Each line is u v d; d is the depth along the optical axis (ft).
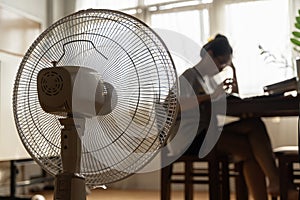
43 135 2.92
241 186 7.30
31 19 12.20
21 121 2.95
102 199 10.63
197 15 13.61
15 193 10.46
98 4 14.90
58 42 2.86
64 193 2.68
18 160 10.92
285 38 12.34
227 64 6.91
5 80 10.25
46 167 2.94
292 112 6.04
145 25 2.60
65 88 2.52
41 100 2.60
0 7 10.61
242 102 5.70
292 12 12.32
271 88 5.62
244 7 13.02
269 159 6.93
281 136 12.17
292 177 5.98
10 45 10.87
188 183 6.53
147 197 11.05
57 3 15.01
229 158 6.98
